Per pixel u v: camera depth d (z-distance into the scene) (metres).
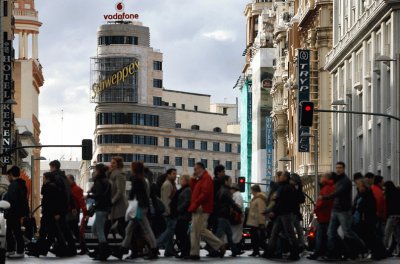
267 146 171.25
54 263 37.44
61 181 41.88
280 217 41.16
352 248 40.19
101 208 39.66
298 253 40.97
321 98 119.19
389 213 44.34
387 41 85.19
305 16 125.12
